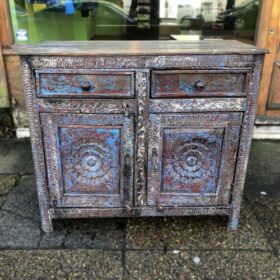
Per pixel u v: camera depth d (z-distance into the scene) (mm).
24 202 2248
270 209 2205
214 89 1681
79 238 1926
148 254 1815
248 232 1981
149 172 1826
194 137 1772
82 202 1891
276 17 2871
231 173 1854
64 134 1749
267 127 3225
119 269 1718
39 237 1927
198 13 3102
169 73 1639
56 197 1875
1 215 2111
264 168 2732
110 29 3191
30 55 1586
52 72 1625
